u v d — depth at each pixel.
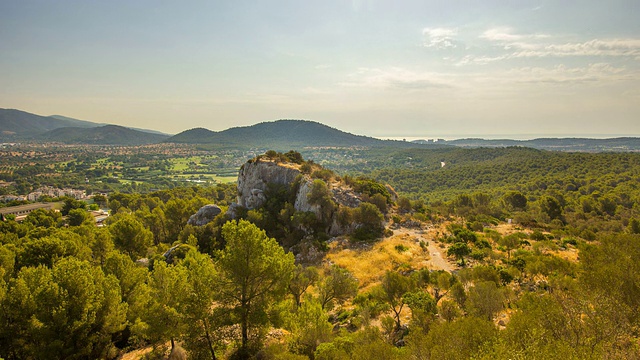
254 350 26.38
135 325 31.48
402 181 199.62
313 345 25.48
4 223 86.06
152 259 59.44
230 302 26.19
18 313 28.77
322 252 61.28
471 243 56.41
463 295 29.22
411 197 169.50
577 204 116.00
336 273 35.97
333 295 35.66
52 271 32.75
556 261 35.44
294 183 85.88
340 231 71.38
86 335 28.62
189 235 72.62
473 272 34.09
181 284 26.41
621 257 27.28
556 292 24.89
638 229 72.69
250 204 88.06
